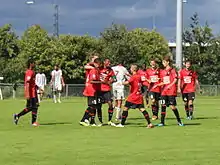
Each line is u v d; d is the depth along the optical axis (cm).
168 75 1803
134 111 2578
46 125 1812
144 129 1672
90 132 1576
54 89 3572
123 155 1123
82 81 5797
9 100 3975
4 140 1375
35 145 1280
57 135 1493
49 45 5697
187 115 2170
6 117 2186
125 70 2011
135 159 1072
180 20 4825
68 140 1378
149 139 1401
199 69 5644
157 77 2094
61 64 5625
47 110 2669
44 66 5628
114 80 1841
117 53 5169
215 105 3388
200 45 5816
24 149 1213
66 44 5769
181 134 1524
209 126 1791
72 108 2850
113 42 5272
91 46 5809
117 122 1955
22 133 1545
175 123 1914
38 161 1052
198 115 2395
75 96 4494
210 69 5694
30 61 1795
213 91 5169
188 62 2162
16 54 7094
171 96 1800
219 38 5797
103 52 5203
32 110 1800
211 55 5691
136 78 1725
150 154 1135
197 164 1013
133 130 1639
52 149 1213
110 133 1547
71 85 4494
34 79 1798
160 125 1805
